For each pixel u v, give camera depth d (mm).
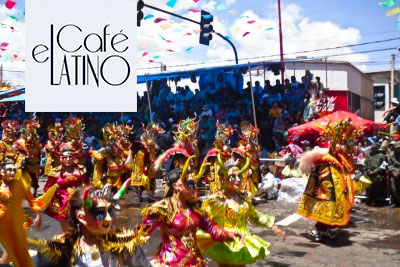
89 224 3352
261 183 12570
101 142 11930
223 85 18516
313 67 22453
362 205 11422
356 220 9492
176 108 19125
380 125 13555
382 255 6910
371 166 11250
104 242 3445
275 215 10195
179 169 4352
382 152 11289
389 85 32812
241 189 5062
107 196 3420
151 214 4188
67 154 7504
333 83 22500
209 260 6625
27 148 12820
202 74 18391
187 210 4293
